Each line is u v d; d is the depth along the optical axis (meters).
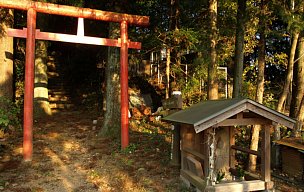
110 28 8.42
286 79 6.81
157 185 5.12
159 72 16.11
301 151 5.47
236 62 7.14
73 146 7.56
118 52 8.46
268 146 4.58
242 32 7.08
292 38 6.68
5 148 6.99
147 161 6.38
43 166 6.02
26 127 6.30
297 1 6.04
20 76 13.69
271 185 4.51
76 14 6.87
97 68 16.42
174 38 10.55
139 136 8.52
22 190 4.78
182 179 5.24
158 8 11.96
